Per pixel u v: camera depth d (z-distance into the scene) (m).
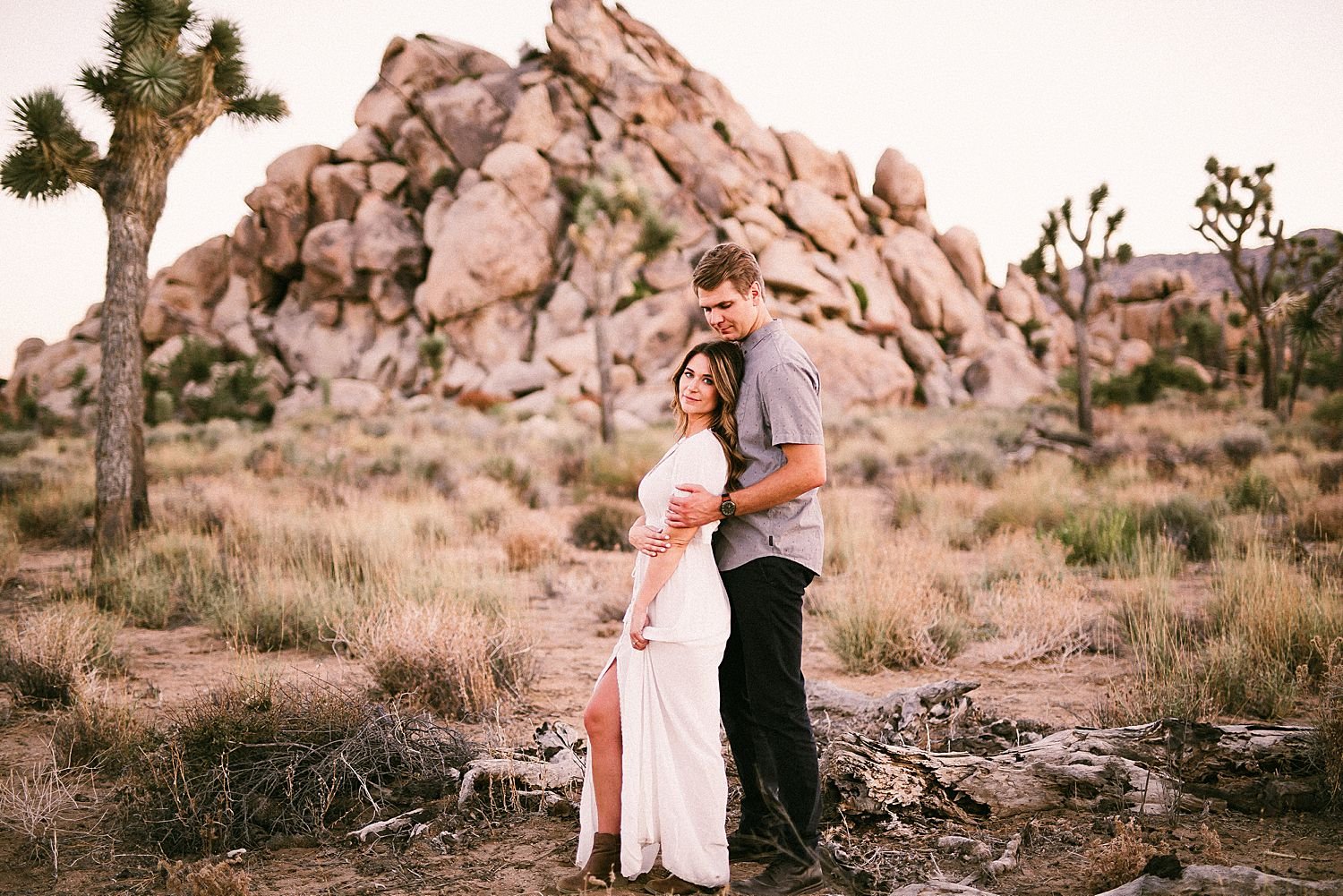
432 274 46.22
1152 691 4.96
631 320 44.28
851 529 10.88
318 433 31.36
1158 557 9.44
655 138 49.81
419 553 9.60
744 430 3.10
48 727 5.03
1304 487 13.16
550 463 20.19
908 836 3.41
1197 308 61.06
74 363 50.78
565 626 7.83
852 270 50.28
